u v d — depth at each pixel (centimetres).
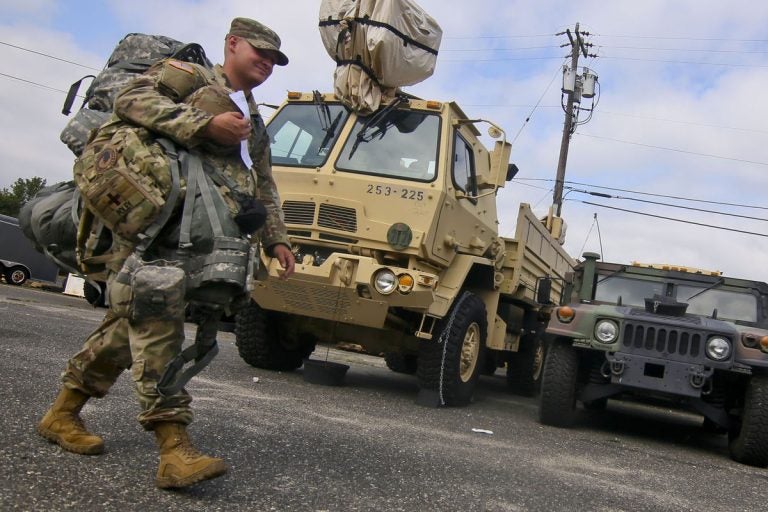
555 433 599
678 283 750
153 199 254
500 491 344
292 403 524
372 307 611
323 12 681
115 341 287
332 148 658
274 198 318
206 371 645
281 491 285
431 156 641
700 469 514
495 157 709
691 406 607
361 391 679
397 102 663
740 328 611
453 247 659
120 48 312
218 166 278
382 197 625
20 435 298
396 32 639
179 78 271
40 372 452
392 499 300
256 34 292
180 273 254
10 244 1970
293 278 616
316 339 771
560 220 1191
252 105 304
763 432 566
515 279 790
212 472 255
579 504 343
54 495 238
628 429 716
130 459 294
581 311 638
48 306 1148
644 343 613
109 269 269
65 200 290
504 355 960
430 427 516
